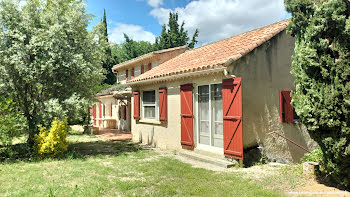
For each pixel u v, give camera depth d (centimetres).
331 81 448
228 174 627
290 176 584
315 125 478
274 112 802
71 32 986
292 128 848
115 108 2130
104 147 1138
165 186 542
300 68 517
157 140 1108
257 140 754
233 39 1036
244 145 722
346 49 429
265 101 779
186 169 687
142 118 1239
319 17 457
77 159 845
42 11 1019
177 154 933
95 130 1702
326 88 454
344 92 427
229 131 727
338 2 423
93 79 1130
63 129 916
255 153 739
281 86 825
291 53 855
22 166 730
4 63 902
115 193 500
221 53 875
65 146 903
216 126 808
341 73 433
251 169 677
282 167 677
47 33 930
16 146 966
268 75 791
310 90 481
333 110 447
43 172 659
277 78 815
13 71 912
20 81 955
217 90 802
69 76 1005
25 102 994
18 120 876
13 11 925
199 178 601
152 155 917
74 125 2541
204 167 720
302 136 873
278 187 521
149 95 1180
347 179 473
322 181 543
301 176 580
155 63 1919
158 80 1056
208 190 512
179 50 1997
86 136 1588
